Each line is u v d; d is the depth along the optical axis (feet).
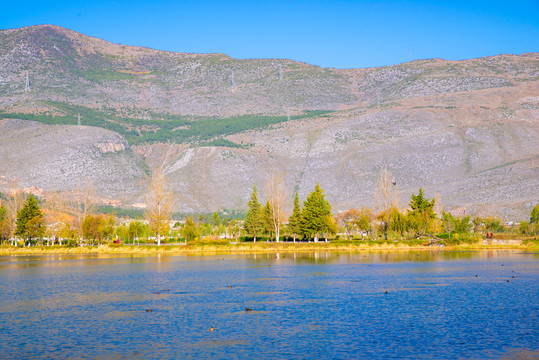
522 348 99.09
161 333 114.52
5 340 110.01
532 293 162.81
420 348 99.96
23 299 162.30
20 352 100.99
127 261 316.19
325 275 220.23
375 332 112.78
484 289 172.55
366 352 97.91
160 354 98.68
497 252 365.61
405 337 108.17
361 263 278.26
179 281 203.62
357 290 174.60
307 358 94.84
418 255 338.54
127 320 128.26
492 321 121.80
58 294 172.04
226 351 100.07
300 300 155.02
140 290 179.42
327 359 94.12
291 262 289.94
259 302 152.15
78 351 101.14
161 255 377.91
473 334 109.60
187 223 531.91
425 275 216.54
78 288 186.19
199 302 153.07
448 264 266.36
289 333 113.19
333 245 411.95
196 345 104.42
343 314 132.57
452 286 181.47
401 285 186.19
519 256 321.11
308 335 111.14
